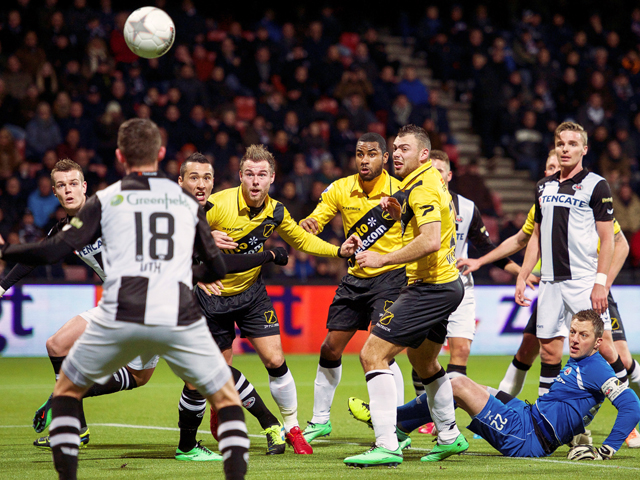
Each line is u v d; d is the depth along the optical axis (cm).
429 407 1073
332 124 3644
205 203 1163
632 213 3466
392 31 4794
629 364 1337
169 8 3734
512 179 4059
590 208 1250
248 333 1175
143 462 1040
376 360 1015
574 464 1023
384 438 998
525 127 3988
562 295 1272
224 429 740
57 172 1166
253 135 3447
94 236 752
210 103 3500
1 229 2803
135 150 773
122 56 3500
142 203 756
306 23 4181
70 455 730
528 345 1350
